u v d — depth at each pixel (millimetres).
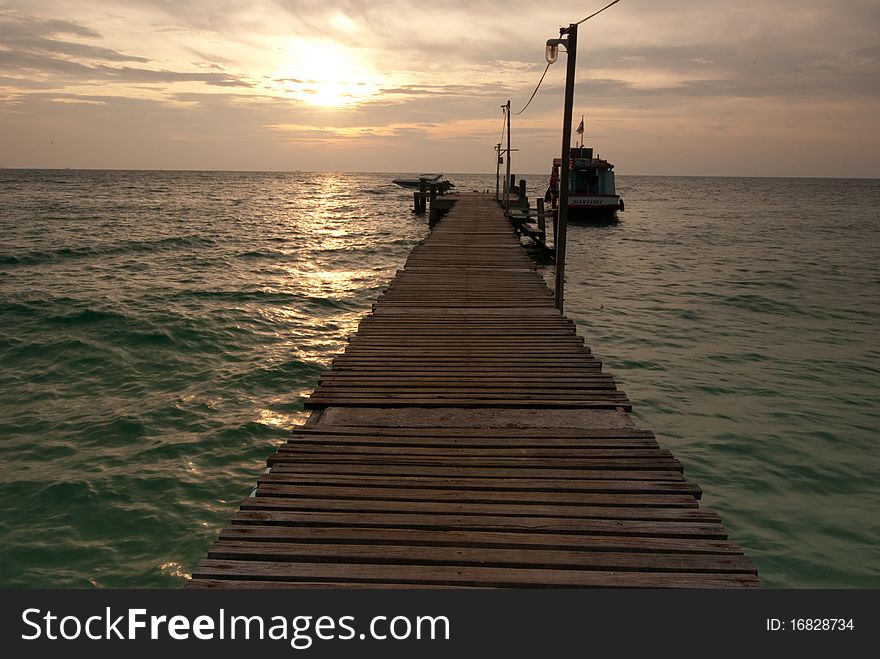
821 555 6480
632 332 16016
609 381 7008
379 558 3766
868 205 99562
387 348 8352
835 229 51094
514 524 4125
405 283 13062
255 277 23812
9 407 10203
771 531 6906
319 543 3936
